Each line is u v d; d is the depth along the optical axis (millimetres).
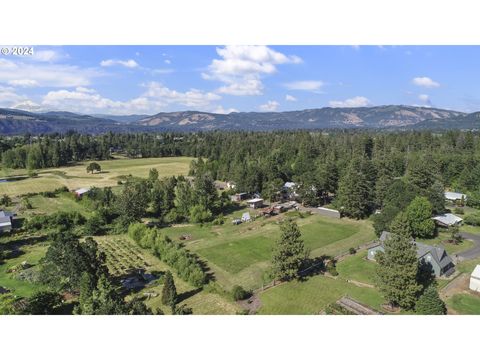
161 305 32844
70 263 33875
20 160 121688
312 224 58094
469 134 114125
